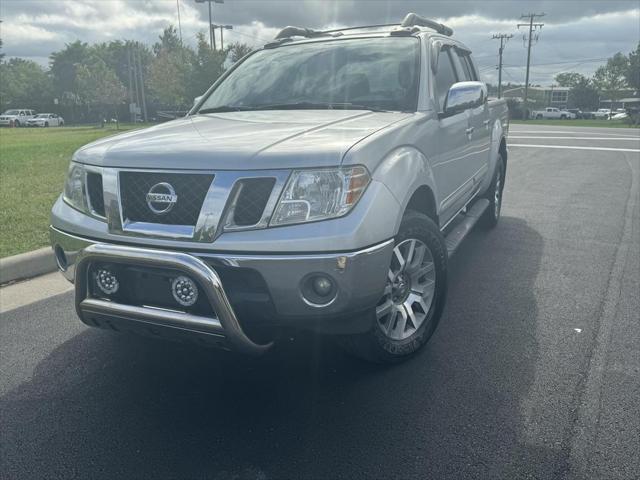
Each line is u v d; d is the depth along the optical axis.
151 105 70.31
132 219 2.75
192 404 2.95
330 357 3.42
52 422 2.81
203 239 2.55
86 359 3.46
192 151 2.68
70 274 3.06
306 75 4.12
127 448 2.60
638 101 74.56
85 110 67.56
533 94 113.50
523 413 2.79
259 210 2.56
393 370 3.24
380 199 2.70
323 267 2.52
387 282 3.06
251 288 2.59
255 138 2.82
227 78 4.54
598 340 3.56
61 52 86.31
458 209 4.68
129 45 72.12
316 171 2.56
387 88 3.81
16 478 2.41
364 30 4.64
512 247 5.73
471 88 3.71
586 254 5.44
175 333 2.72
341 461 2.47
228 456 2.53
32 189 8.15
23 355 3.51
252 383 3.14
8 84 81.19
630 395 2.92
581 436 2.60
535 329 3.75
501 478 2.35
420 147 3.35
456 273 4.93
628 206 7.76
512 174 11.16
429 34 4.28
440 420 2.75
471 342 3.57
